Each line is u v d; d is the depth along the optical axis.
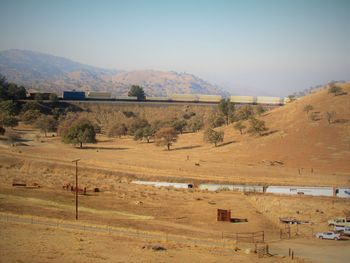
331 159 144.75
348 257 59.34
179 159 158.12
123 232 65.56
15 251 50.09
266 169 137.38
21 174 118.44
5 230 60.25
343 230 73.00
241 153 162.00
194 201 96.56
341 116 177.88
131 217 79.06
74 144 190.00
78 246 54.53
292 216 85.25
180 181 121.75
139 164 144.50
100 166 138.38
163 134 188.62
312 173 131.62
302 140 162.75
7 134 199.88
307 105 189.62
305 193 106.38
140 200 94.38
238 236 70.19
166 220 78.88
